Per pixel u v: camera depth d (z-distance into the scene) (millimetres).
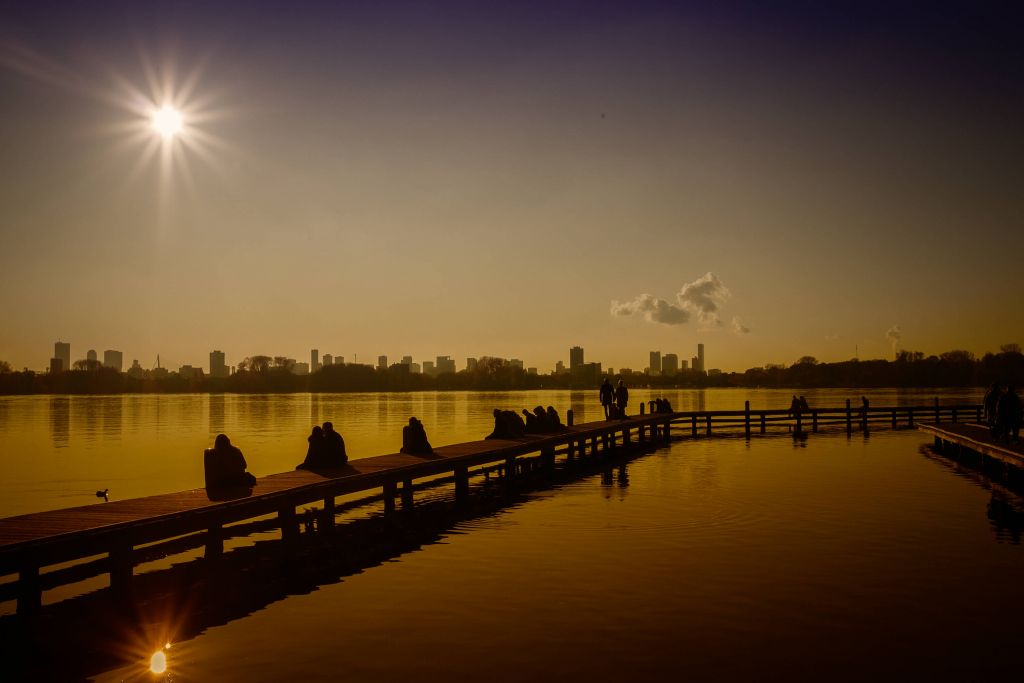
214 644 10547
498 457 25297
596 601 12102
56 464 33438
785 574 13586
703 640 10320
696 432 52375
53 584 11773
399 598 12516
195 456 37125
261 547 16906
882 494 23062
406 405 111438
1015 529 17547
